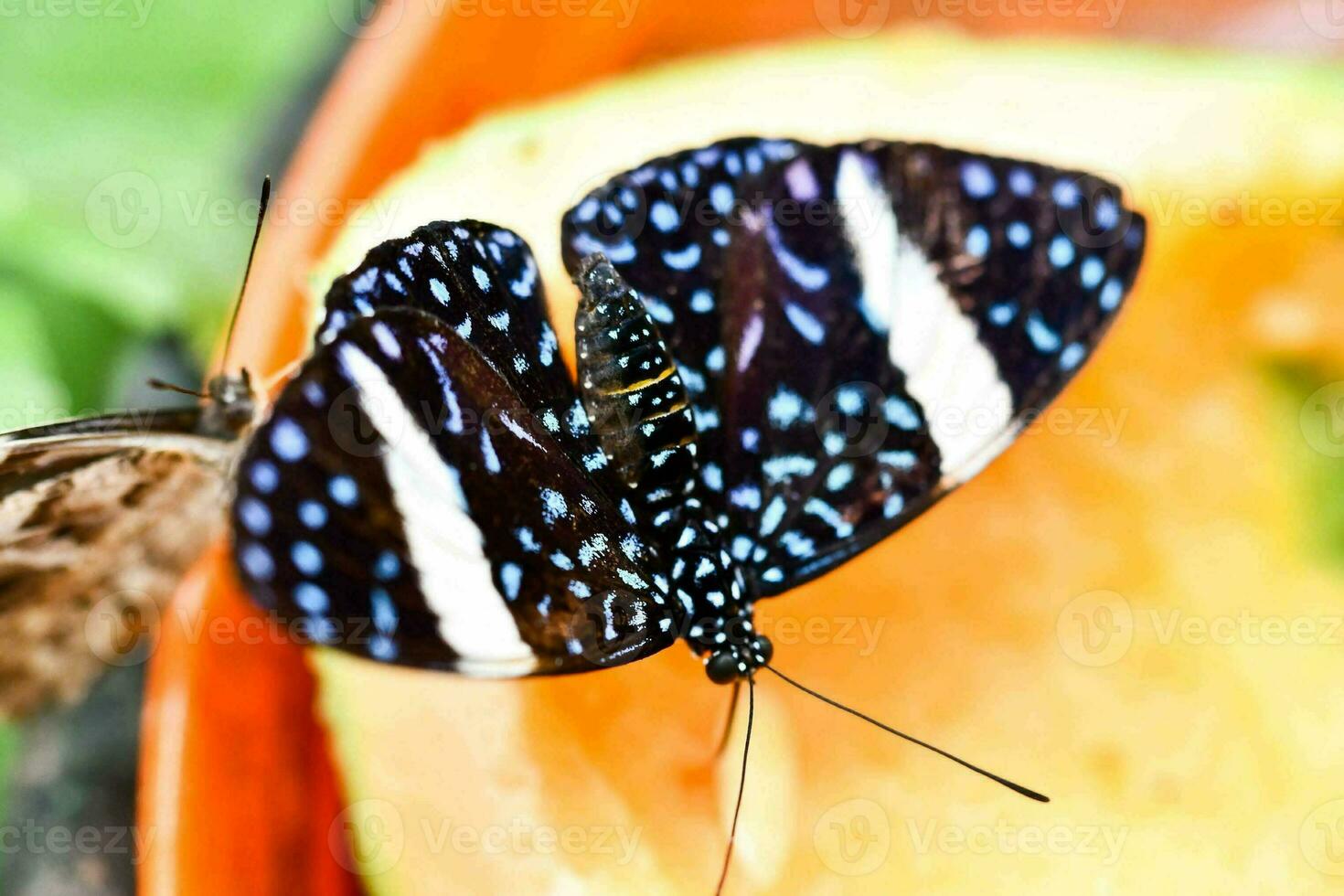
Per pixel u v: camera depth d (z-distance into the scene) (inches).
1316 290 14.7
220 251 15.6
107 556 14.1
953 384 13.3
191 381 15.2
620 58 14.8
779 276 13.3
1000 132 14.4
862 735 14.6
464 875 13.8
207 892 13.7
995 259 13.3
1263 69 14.5
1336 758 14.8
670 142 14.2
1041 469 15.0
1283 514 15.1
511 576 12.7
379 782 13.9
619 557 13.0
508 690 14.0
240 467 12.3
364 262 12.7
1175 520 15.1
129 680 14.6
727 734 13.9
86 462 13.4
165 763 13.8
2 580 13.9
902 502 13.3
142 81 16.2
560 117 14.2
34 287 15.3
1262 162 14.4
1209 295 14.9
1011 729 14.8
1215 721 14.9
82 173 15.9
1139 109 14.4
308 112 15.8
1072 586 14.9
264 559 12.3
